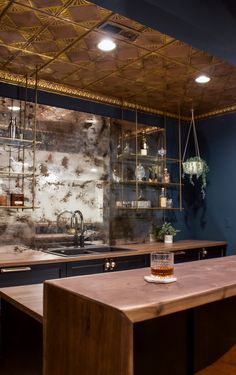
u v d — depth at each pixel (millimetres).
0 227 3260
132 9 1945
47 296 1147
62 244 3645
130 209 4273
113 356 869
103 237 3982
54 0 2193
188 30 2139
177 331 1460
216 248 4348
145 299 965
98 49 2900
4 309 1675
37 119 3568
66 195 3717
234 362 1577
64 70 3357
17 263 2654
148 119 4586
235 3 2283
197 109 4695
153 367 1354
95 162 3986
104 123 4105
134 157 4352
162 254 1255
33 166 3367
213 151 4750
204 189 4840
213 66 3238
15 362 1562
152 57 3043
